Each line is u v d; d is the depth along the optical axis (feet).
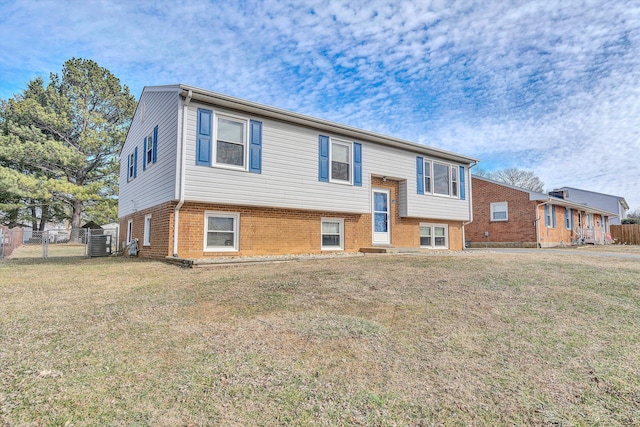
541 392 8.00
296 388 7.97
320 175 37.24
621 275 21.13
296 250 35.42
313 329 11.62
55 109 86.63
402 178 44.52
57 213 94.94
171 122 30.73
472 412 7.16
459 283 18.61
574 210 84.99
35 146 75.46
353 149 40.27
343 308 14.20
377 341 10.77
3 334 11.16
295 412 7.05
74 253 51.96
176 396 7.56
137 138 43.52
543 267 24.03
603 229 105.81
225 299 15.42
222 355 9.64
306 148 36.37
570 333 11.71
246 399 7.49
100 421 6.63
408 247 42.86
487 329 11.98
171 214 29.19
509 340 11.03
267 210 33.86
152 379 8.29
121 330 11.55
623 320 13.05
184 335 11.10
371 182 42.32
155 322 12.35
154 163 35.17
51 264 30.63
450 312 13.74
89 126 88.69
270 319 12.67
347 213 39.60
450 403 7.48
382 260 28.43
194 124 29.68
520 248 65.36
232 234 32.01
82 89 87.92
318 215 37.32
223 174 30.91
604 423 6.88
